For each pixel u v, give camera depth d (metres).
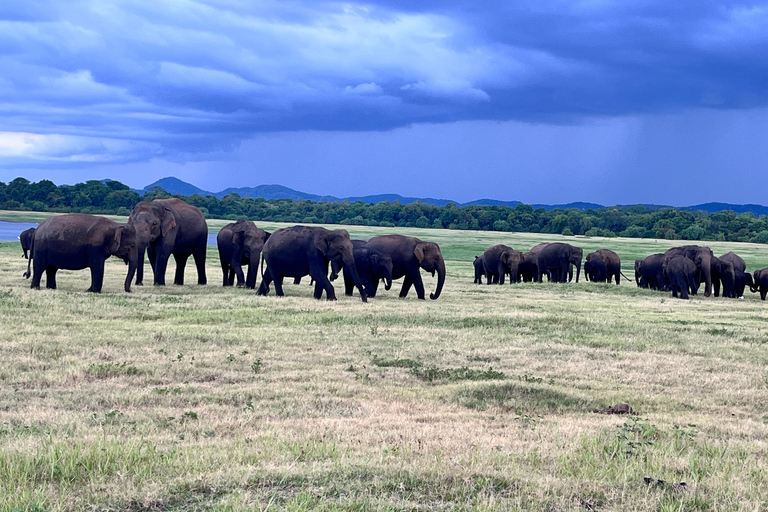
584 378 13.92
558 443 8.54
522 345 17.11
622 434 8.89
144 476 6.70
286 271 26.55
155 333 16.31
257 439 8.46
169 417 9.63
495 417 10.30
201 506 6.09
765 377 14.17
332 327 18.69
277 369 13.64
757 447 8.72
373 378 13.16
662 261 41.03
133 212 27.67
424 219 177.62
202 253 30.81
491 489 6.62
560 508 6.21
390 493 6.46
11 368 12.48
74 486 6.49
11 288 23.31
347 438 8.58
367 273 28.69
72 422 9.09
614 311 25.41
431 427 9.34
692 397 12.48
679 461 7.81
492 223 169.25
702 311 27.23
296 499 6.04
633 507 6.27
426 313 21.61
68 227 23.48
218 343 15.84
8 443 7.80
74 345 14.64
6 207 173.38
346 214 189.38
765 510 6.35
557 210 176.25
